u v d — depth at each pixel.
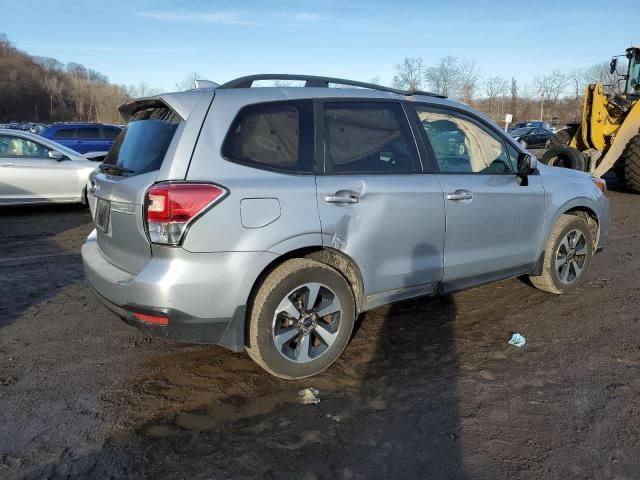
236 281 2.99
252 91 3.28
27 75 109.06
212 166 3.00
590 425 2.91
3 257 6.34
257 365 3.59
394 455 2.66
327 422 2.93
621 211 9.98
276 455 2.65
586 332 4.16
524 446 2.73
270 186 3.08
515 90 50.31
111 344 3.91
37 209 9.97
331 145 3.39
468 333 4.13
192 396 3.20
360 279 3.48
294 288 3.21
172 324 2.95
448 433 2.84
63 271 5.75
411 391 3.27
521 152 4.43
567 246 4.86
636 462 2.60
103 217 3.44
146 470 2.54
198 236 2.89
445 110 4.04
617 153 11.52
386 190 3.48
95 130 16.09
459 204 3.86
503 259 4.29
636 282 5.42
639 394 3.23
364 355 3.75
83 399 3.15
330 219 3.26
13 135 9.24
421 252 3.73
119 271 3.21
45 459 2.61
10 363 3.59
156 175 2.97
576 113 46.72
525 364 3.63
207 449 2.70
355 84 3.74
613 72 13.76
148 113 3.51
